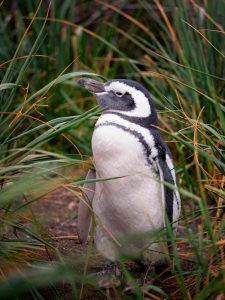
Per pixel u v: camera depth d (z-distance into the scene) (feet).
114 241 23.30
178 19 32.17
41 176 21.43
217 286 18.61
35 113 35.06
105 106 23.41
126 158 21.88
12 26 44.32
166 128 32.14
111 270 23.77
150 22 42.75
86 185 23.72
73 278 20.16
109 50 41.06
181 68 31.42
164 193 22.15
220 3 32.37
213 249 19.97
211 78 30.55
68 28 38.96
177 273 22.34
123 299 21.57
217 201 26.76
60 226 28.43
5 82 22.84
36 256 23.38
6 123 24.17
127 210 22.45
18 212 22.47
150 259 23.12
